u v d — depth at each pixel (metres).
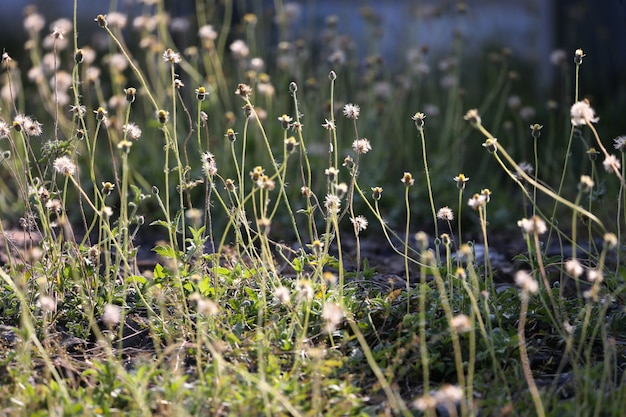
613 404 3.36
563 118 8.15
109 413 3.30
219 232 6.22
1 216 6.48
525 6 10.60
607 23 9.38
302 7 10.98
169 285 4.31
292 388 3.46
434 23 10.13
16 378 3.53
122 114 7.47
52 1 11.64
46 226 4.43
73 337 4.11
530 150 7.89
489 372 3.75
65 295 4.42
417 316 3.97
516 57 9.88
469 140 7.95
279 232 6.20
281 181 4.36
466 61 9.66
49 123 7.91
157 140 7.38
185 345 3.90
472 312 3.59
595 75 9.34
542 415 3.24
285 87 7.36
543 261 4.33
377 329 4.13
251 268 4.66
